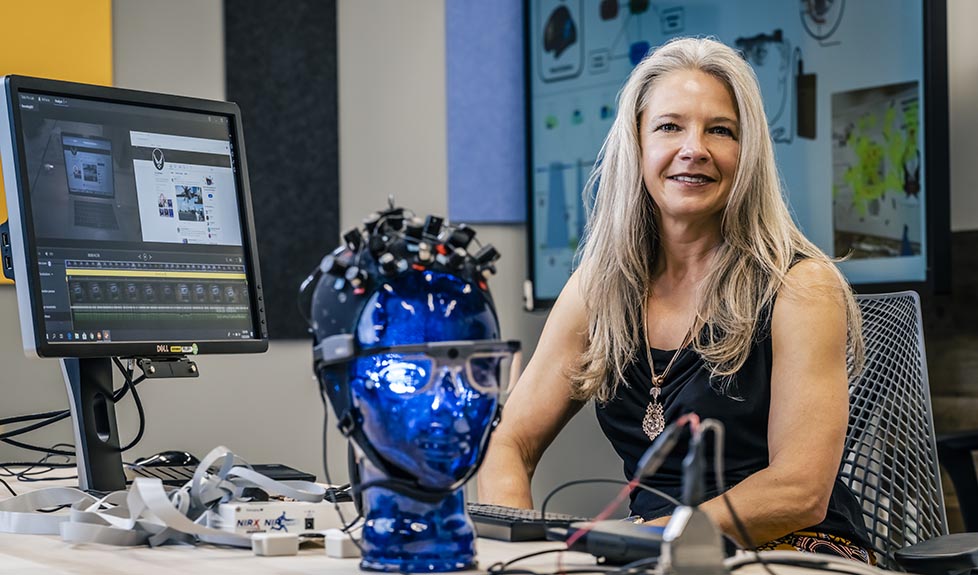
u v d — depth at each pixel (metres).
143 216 1.75
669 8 3.50
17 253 1.63
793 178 3.25
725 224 1.85
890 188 3.03
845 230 3.13
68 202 1.67
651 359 1.89
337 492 1.49
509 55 3.86
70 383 1.73
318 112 3.66
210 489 1.35
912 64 2.97
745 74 1.88
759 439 1.79
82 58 3.27
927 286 2.94
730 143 1.85
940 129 2.94
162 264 1.75
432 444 1.06
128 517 1.41
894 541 1.97
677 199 1.84
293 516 1.32
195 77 3.50
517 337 3.87
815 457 1.66
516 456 1.95
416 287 1.08
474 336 1.09
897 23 3.00
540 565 1.11
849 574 1.03
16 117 1.64
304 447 3.62
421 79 3.78
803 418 1.69
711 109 1.84
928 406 2.03
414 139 3.78
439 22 3.80
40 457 2.85
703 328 1.83
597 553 1.11
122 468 1.74
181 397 3.46
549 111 3.78
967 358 3.14
